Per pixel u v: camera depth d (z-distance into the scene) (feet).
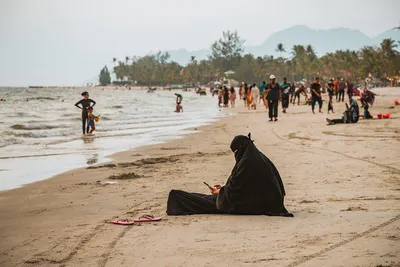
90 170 58.80
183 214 33.94
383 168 50.16
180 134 101.76
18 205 40.88
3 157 72.84
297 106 187.01
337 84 206.90
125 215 34.99
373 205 34.09
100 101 339.16
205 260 23.58
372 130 87.35
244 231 28.48
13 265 24.84
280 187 32.73
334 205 34.76
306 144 73.20
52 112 197.57
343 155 60.13
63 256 25.81
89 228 31.48
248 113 170.40
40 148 82.89
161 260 24.06
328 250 23.91
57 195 44.45
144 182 48.80
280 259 23.02
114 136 100.99
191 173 53.26
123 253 25.63
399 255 22.57
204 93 497.46
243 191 32.17
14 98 416.26
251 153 32.27
